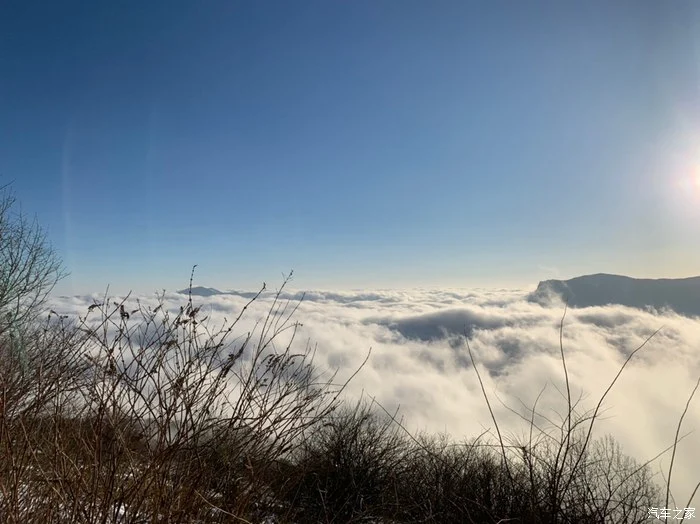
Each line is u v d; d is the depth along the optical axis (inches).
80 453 83.3
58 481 75.5
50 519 77.4
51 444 81.3
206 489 84.8
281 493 105.3
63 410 87.7
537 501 111.8
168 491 82.3
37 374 91.5
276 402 88.4
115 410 80.7
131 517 78.4
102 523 75.0
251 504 93.8
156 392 81.3
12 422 85.6
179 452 83.7
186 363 83.4
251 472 83.8
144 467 81.4
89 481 80.9
